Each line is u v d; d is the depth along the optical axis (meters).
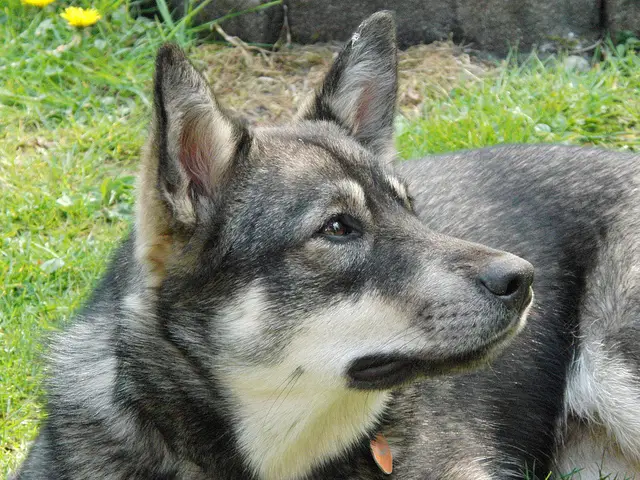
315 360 4.38
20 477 5.02
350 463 4.80
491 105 8.50
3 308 6.83
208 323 4.38
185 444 4.52
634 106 8.45
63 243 7.39
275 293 4.35
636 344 5.59
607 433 5.72
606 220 5.99
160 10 9.59
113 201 7.91
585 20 9.28
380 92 5.27
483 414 5.52
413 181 6.05
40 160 8.24
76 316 5.12
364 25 5.16
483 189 6.02
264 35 9.65
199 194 4.45
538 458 5.74
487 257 4.35
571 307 5.85
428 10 9.50
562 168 6.19
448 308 4.30
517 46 9.45
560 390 5.80
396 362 4.39
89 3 9.68
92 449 4.59
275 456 4.59
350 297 4.37
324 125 5.07
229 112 4.69
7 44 9.23
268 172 4.52
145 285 4.44
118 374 4.52
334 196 4.46
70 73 9.08
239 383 4.43
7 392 6.10
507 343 4.43
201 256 4.39
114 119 8.72
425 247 4.44
